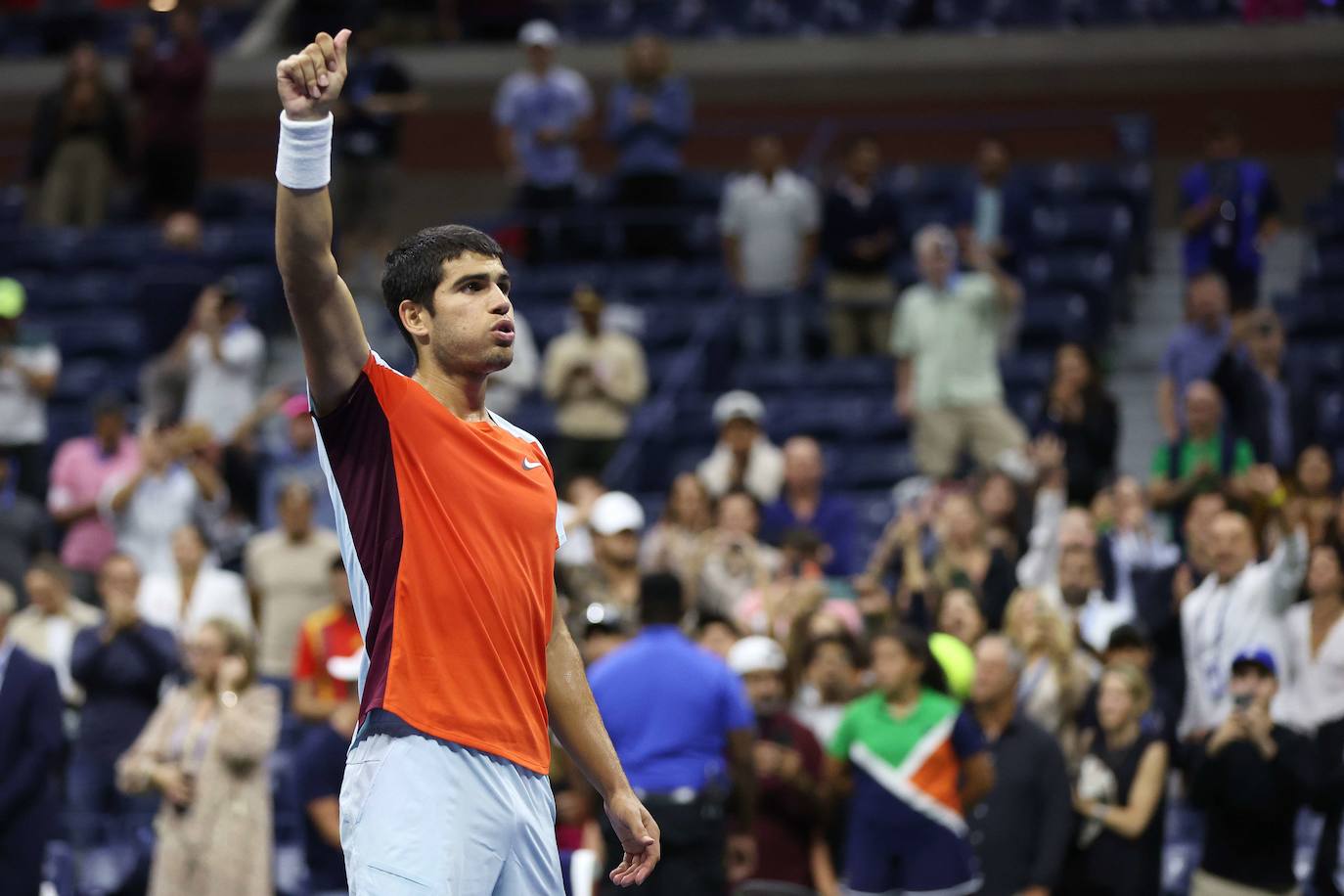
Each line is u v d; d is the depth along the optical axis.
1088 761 18.42
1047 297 32.81
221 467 28.72
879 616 21.61
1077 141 41.28
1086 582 20.94
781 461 26.97
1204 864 17.84
